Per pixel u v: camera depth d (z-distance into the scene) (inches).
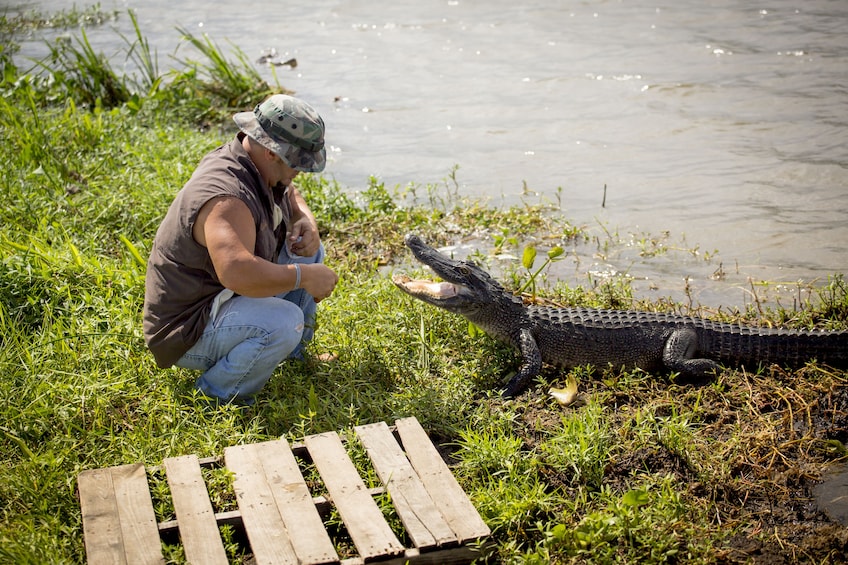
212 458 183.6
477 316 232.4
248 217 189.2
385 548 158.1
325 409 200.7
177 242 191.8
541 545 165.8
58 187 316.5
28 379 203.0
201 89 457.7
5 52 531.8
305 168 192.1
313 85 482.9
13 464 180.4
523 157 384.2
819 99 423.2
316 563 154.3
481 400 211.9
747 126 399.9
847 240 297.9
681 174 358.0
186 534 160.7
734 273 281.3
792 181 344.2
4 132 367.6
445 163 381.4
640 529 165.3
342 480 175.3
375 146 402.0
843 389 212.2
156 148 361.1
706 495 180.7
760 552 165.8
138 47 553.6
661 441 191.2
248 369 199.6
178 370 213.6
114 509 165.5
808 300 257.1
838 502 177.9
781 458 189.5
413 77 492.1
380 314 239.6
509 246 306.3
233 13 639.1
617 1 626.8
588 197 343.6
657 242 305.3
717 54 499.8
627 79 469.7
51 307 238.2
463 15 614.5
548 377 229.8
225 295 197.2
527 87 468.1
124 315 232.8
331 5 653.3
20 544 155.5
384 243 305.3
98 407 196.7
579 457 183.8
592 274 285.6
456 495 171.3
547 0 640.4
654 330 228.8
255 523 163.8
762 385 215.6
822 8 575.8
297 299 220.4
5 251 256.7
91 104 447.5
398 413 199.5
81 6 668.1
